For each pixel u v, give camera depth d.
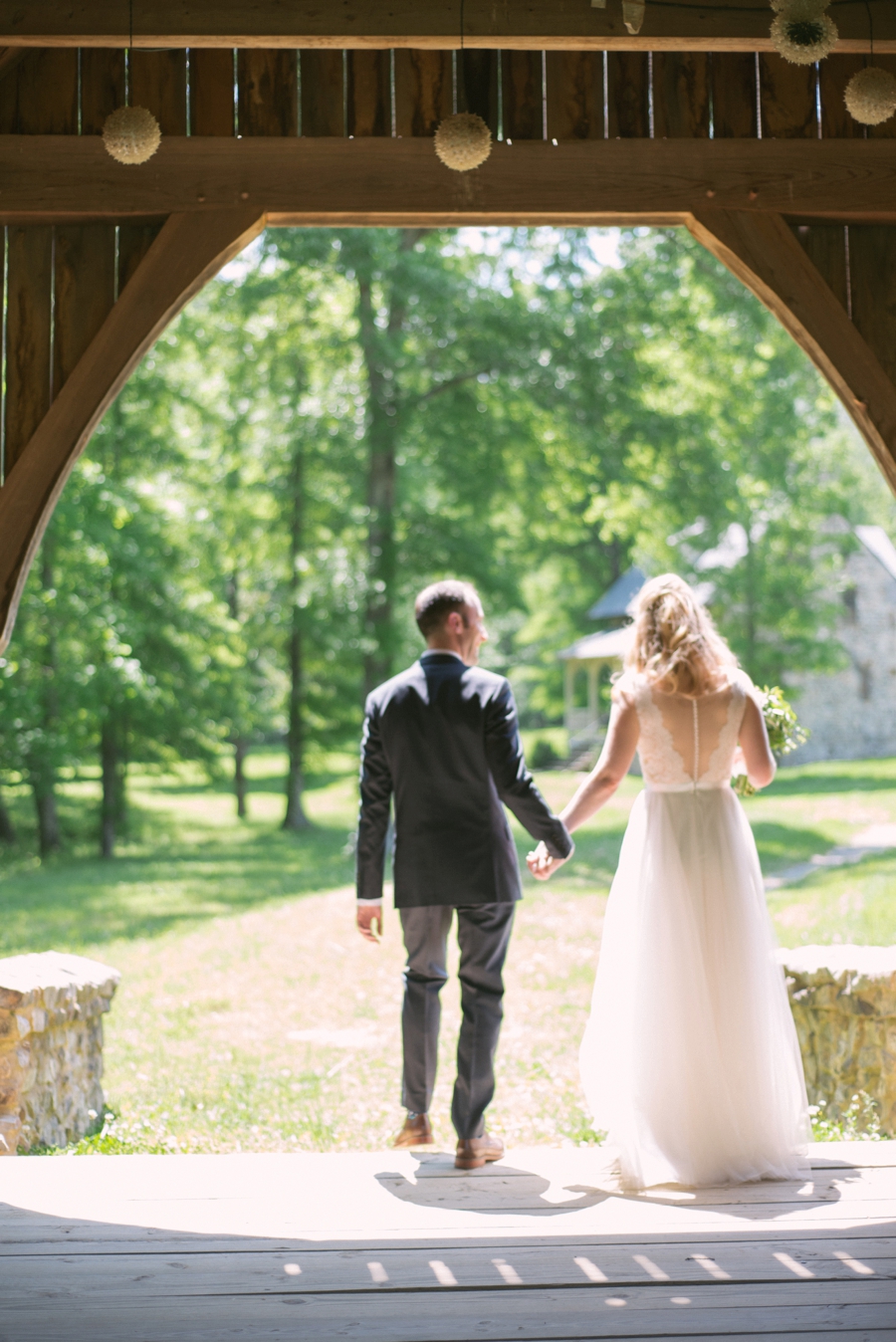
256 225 3.90
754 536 26.39
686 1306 2.50
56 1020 4.52
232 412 21.75
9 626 3.85
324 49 3.95
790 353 23.52
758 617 26.45
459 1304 2.53
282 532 21.72
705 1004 3.24
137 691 18.69
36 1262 2.76
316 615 20.98
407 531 20.84
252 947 10.14
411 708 3.46
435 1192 3.19
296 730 22.34
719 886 3.30
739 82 4.04
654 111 4.02
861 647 30.61
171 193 3.88
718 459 21.17
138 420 20.27
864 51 3.74
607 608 33.47
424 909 3.43
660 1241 2.84
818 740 29.66
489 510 21.36
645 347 19.39
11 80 3.95
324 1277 2.67
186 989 8.53
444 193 3.91
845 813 18.48
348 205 3.90
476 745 3.43
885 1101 4.36
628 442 19.55
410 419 20.02
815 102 4.04
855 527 31.62
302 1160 3.48
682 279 21.00
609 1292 2.58
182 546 20.89
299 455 20.89
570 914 11.36
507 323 19.00
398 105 3.98
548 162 3.93
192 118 3.97
